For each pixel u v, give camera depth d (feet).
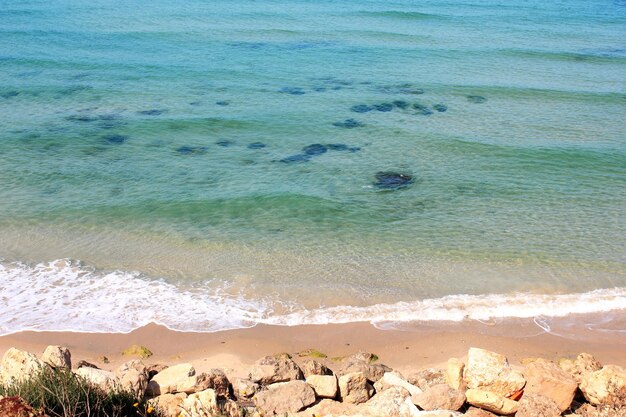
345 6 148.77
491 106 80.12
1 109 75.46
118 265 43.37
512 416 25.89
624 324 38.04
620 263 44.62
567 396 26.35
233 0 152.05
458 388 27.55
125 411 24.00
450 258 45.14
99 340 35.17
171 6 141.28
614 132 71.87
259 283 41.45
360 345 35.45
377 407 25.21
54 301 38.75
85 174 58.39
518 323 37.86
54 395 22.40
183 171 59.57
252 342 35.37
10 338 34.99
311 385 27.89
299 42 111.65
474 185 57.67
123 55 100.48
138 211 51.39
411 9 146.72
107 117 73.36
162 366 31.89
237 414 25.49
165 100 79.71
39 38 109.60
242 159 62.64
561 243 47.50
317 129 70.79
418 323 37.58
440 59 103.09
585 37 124.26
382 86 87.35
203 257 44.70
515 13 147.02
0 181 56.49
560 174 60.39
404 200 54.39
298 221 50.34
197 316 37.65
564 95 84.99
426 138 68.28
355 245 46.83
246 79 89.30
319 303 39.29
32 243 46.09
